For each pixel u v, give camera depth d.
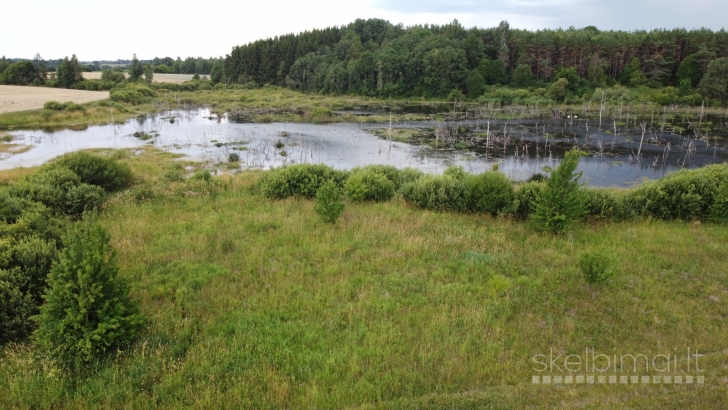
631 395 7.47
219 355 8.32
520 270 12.15
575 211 14.59
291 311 10.04
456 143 41.78
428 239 14.20
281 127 54.25
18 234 11.46
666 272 12.04
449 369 8.01
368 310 10.12
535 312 10.10
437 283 11.33
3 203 13.04
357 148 39.94
